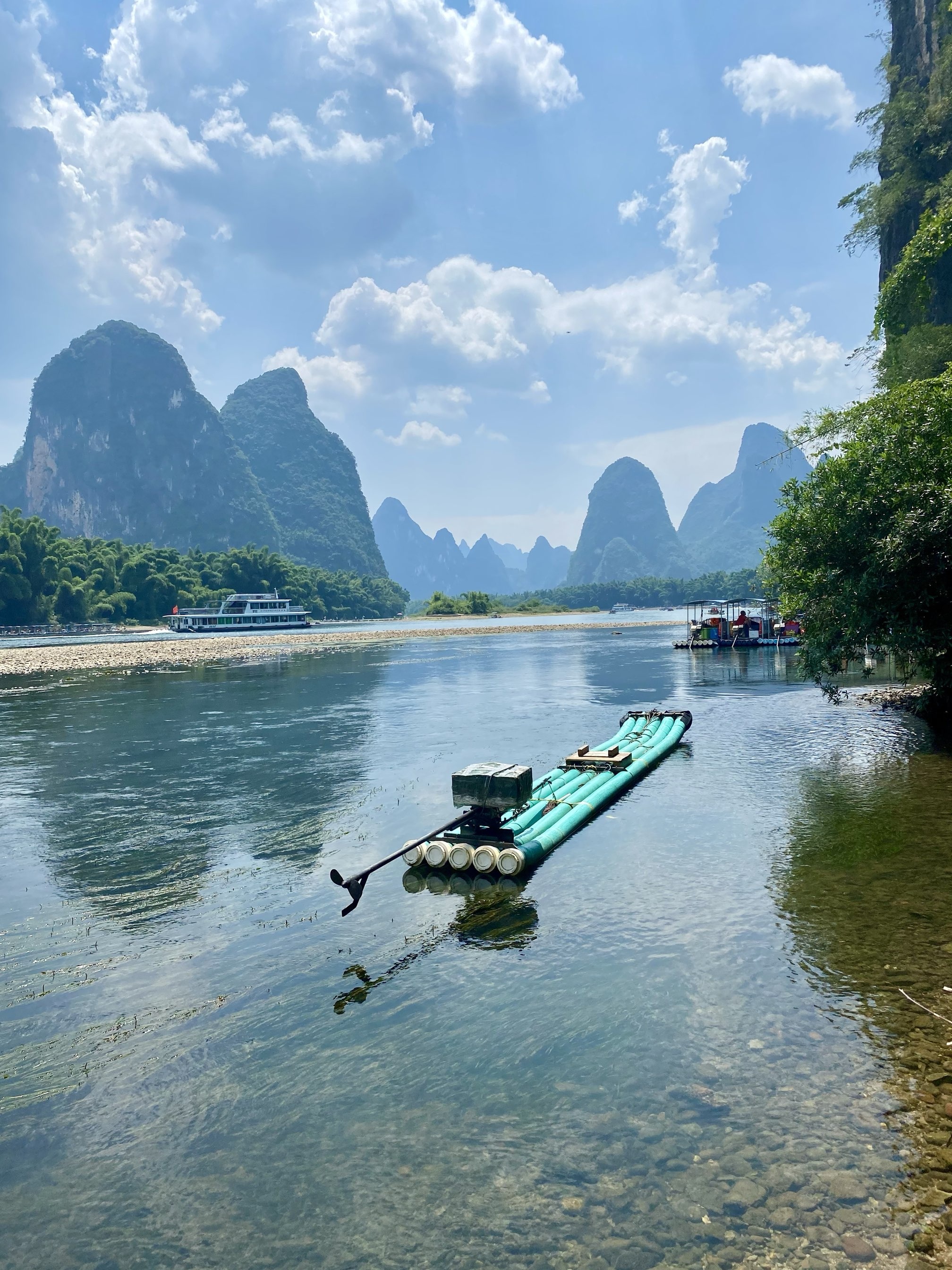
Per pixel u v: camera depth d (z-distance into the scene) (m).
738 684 36.25
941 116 40.84
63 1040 7.14
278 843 13.23
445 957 8.71
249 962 8.71
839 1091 5.95
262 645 82.62
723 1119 5.70
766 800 14.89
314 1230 4.86
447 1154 5.48
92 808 15.85
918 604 17.66
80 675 49.31
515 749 21.16
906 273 32.28
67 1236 4.89
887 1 56.22
